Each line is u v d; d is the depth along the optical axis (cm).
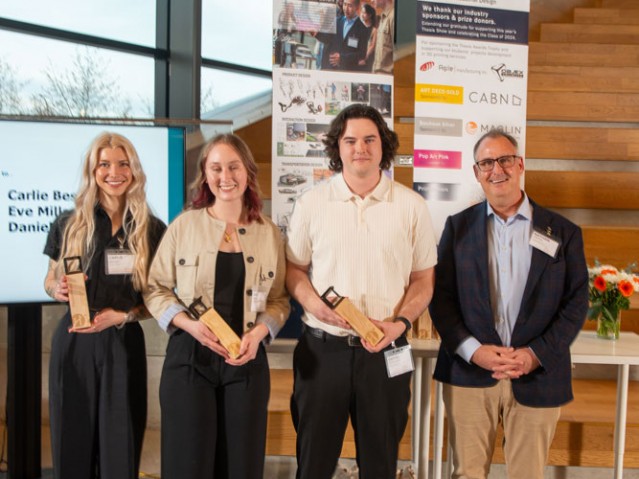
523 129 327
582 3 512
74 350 222
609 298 287
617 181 398
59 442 222
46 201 262
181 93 409
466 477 231
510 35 324
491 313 224
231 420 211
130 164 230
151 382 336
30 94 347
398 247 217
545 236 223
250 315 216
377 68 317
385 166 225
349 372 212
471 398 228
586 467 310
